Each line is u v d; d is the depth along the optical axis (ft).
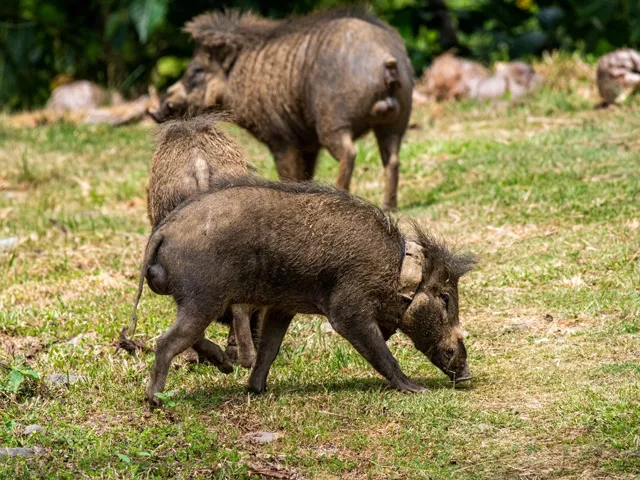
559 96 156.76
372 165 131.13
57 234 111.65
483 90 165.17
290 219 62.90
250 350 66.95
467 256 67.51
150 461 56.24
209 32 108.78
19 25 202.18
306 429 59.98
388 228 65.21
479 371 69.15
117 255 102.99
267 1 193.98
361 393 64.85
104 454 56.59
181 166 72.69
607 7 177.88
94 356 73.67
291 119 107.45
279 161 109.70
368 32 103.35
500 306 81.92
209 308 61.98
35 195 129.90
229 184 65.05
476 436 58.65
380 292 64.13
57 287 92.22
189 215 62.39
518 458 55.77
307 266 62.85
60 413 63.05
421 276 64.54
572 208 102.73
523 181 112.98
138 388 66.80
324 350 74.38
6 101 209.26
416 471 54.90
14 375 65.51
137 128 173.17
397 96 102.32
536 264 89.76
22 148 157.17
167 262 61.82
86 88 193.88
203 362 72.95
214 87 109.09
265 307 64.64
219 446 58.08
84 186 132.77
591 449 55.83
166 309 83.82
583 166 115.03
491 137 136.56
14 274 96.12
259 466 55.67
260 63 107.45
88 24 216.74
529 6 202.90
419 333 65.57
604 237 93.97
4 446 58.29
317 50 103.45
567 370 67.72
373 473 54.95
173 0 197.67
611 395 62.39
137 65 217.97
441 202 111.34
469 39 221.66
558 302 81.05
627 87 148.87
